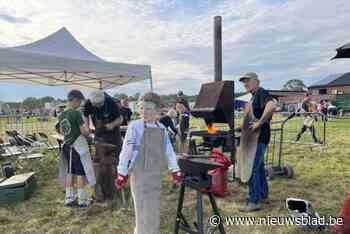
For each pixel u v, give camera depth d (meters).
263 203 3.76
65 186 3.82
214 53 4.84
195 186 2.28
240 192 4.17
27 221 3.38
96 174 3.97
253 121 3.38
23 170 5.89
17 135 7.18
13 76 7.83
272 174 4.92
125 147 2.17
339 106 27.23
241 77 3.42
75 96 3.61
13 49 5.03
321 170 5.55
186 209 3.62
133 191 2.25
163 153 2.31
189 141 4.54
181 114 5.43
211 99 4.32
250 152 3.45
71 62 5.75
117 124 3.91
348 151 7.75
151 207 2.22
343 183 4.64
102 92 3.79
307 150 8.02
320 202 3.77
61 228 3.18
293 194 4.11
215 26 4.79
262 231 2.99
